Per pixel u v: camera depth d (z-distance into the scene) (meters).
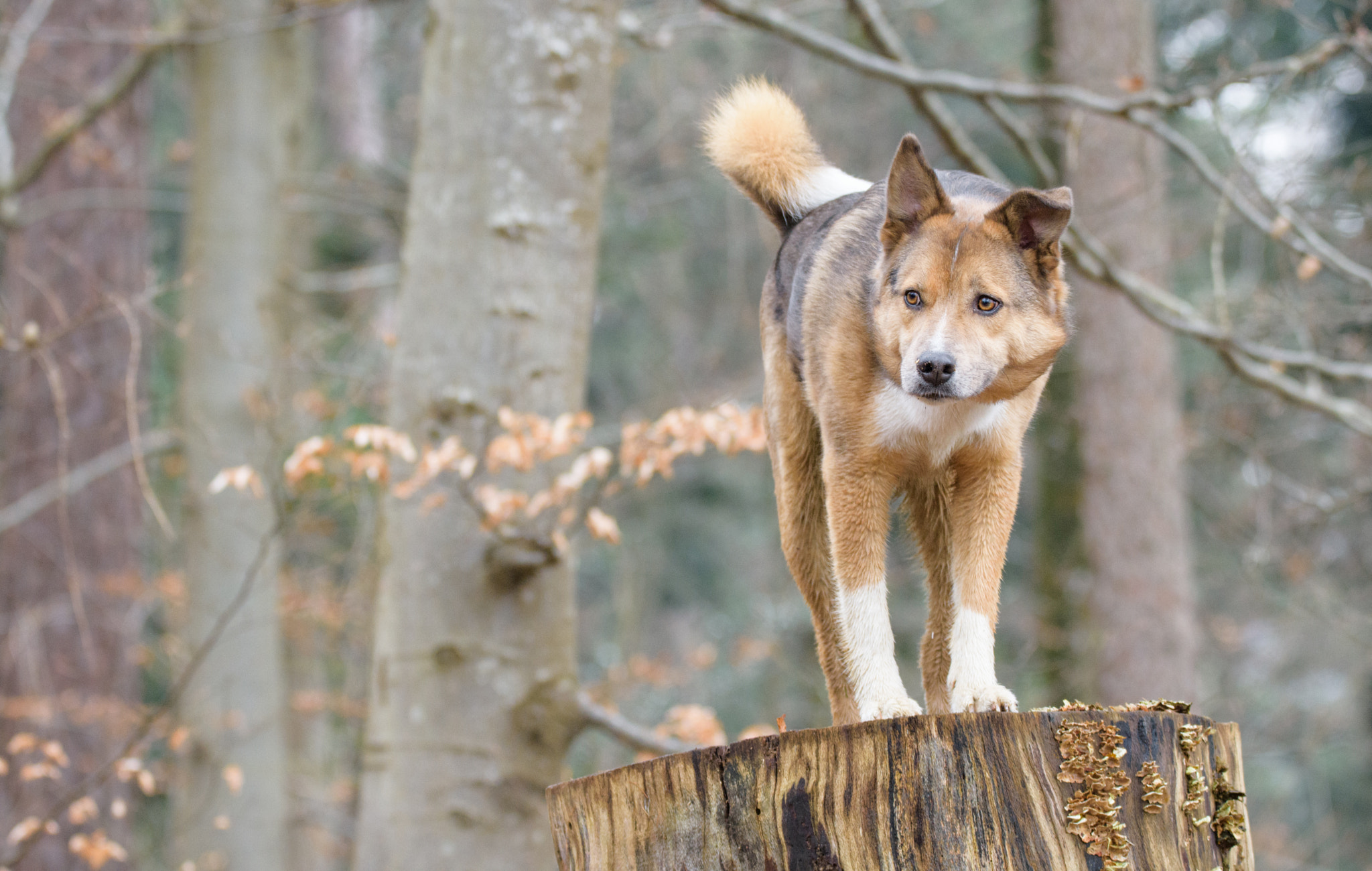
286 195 17.89
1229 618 20.89
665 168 22.06
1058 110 13.64
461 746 8.94
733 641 23.78
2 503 15.78
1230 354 10.85
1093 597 15.42
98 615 15.79
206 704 15.92
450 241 9.37
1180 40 21.38
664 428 8.49
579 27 9.56
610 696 15.86
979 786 4.23
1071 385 15.79
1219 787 4.43
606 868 4.55
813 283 5.82
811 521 6.30
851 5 10.78
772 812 4.33
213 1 16.94
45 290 11.43
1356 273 9.93
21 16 16.53
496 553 8.96
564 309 9.48
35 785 14.48
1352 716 23.50
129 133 17.30
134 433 8.36
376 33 25.03
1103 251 10.50
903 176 5.36
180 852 16.14
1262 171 10.59
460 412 9.19
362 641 18.53
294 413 16.14
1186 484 17.81
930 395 5.10
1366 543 19.47
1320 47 9.49
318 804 19.44
